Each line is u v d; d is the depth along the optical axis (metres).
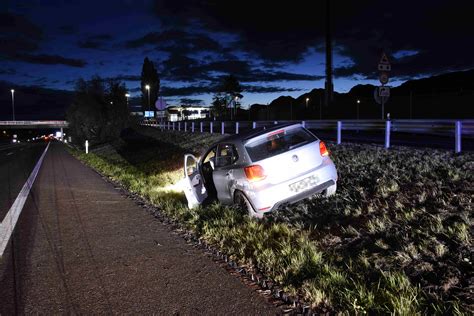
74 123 48.09
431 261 4.21
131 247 5.89
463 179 6.81
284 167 6.58
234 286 4.32
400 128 14.74
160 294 4.15
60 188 12.48
